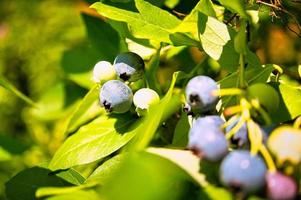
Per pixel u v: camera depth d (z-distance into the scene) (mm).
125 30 403
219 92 328
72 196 318
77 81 488
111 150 375
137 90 387
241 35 349
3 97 721
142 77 383
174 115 393
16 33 768
